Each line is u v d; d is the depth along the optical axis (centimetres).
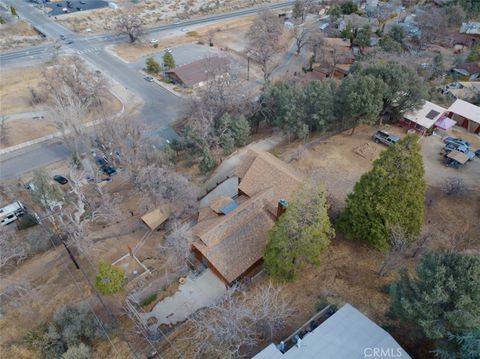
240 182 4922
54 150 7256
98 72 9038
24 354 3312
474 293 2416
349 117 5834
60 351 3322
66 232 5000
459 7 11038
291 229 3225
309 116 6034
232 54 11056
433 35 10475
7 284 4216
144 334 3444
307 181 3338
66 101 6450
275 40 9819
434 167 5409
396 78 5734
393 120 6378
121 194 5903
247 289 3734
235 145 6506
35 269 4462
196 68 9712
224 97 6894
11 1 14212
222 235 3972
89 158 6531
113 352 3291
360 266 3722
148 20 13550
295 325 3189
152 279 4106
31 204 5894
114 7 14150
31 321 3681
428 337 2623
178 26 13100
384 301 3312
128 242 4738
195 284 3950
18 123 7894
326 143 5962
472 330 2397
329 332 2781
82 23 12800
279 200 3950
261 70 10269
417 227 3575
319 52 9888
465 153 5550
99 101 8050
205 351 3112
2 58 10375
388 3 13338
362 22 11475
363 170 5300
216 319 3250
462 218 4356
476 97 7181
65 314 3512
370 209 3506
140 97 9006
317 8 13888
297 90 6059
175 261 4131
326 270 3709
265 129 7325
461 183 4809
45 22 12712
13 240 4891
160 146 7031
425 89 5900
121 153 6000
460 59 9375
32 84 9181
